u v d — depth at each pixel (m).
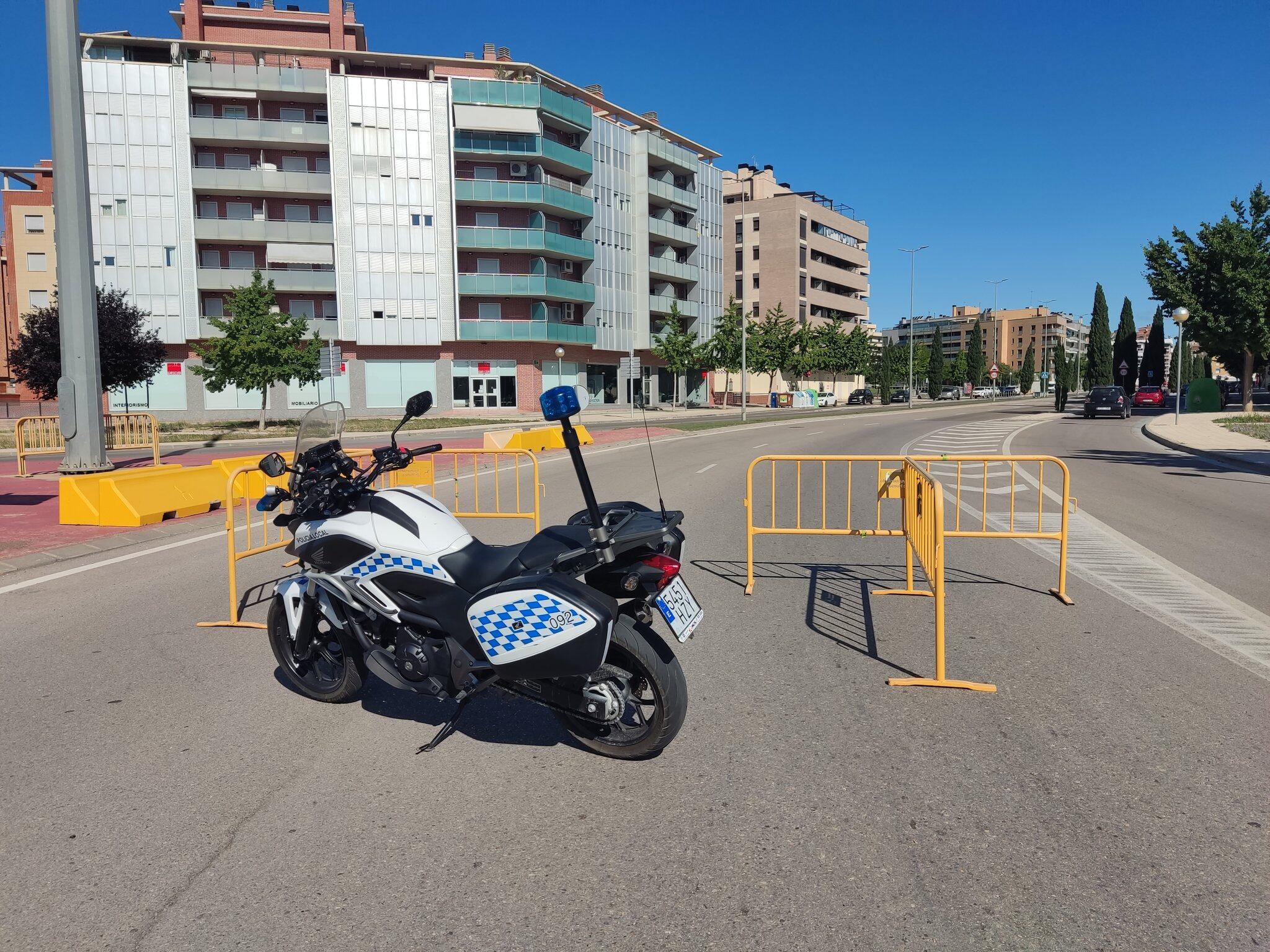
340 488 4.08
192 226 45.84
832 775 3.62
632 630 3.64
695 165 65.25
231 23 50.25
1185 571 7.66
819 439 27.33
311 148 47.84
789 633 5.77
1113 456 20.56
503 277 50.41
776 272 82.25
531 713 4.38
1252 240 37.06
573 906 2.70
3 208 57.25
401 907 2.70
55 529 9.77
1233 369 42.62
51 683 4.78
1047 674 4.88
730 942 2.51
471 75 52.72
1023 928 2.58
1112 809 3.30
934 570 4.77
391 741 4.02
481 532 10.05
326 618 4.23
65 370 13.78
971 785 3.52
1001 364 145.75
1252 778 3.56
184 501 10.95
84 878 2.88
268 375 35.00
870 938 2.53
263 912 2.68
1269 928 2.57
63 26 13.33
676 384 65.12
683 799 3.42
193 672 4.98
